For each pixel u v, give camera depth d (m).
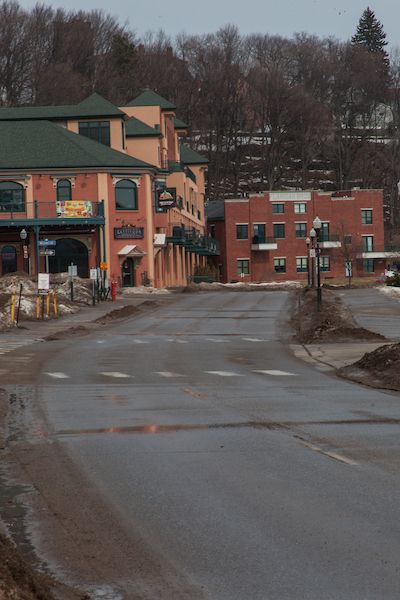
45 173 125.75
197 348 52.47
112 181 127.12
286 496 16.23
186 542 13.40
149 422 25.31
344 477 17.69
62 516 15.14
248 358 46.44
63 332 64.50
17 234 127.12
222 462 19.47
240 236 186.75
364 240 188.12
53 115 135.75
